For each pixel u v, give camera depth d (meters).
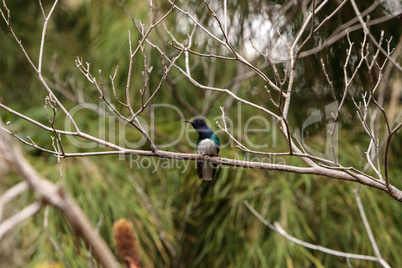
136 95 10.18
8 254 7.49
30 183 1.08
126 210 8.85
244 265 8.63
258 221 9.06
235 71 11.02
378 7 10.55
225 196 9.53
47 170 9.02
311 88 10.74
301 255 8.58
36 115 9.92
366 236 8.86
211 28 10.86
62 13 12.66
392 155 9.85
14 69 11.38
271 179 9.52
